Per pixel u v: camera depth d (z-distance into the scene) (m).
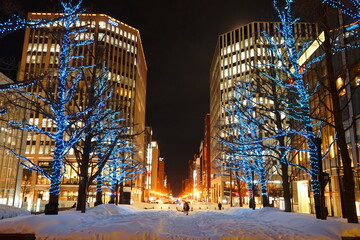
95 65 20.14
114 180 37.31
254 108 22.98
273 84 21.70
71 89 18.77
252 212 25.23
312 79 31.58
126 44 94.62
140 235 10.05
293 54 18.00
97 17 88.56
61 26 17.92
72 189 75.06
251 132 28.45
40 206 37.38
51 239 9.96
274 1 18.78
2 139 46.84
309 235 10.49
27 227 10.66
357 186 25.38
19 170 51.66
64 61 18.23
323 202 14.27
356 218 12.09
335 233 10.43
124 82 91.44
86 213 17.78
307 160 34.78
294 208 42.22
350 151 26.55
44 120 79.88
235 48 92.81
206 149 127.81
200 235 11.59
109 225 10.86
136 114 95.00
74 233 10.14
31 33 85.19
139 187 95.31
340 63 26.59
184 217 25.14
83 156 20.62
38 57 83.31
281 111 19.88
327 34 14.70
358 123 25.45
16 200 50.47
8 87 11.73
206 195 124.94
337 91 13.66
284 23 18.31
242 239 10.30
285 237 10.30
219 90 93.38
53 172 17.09
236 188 79.38
